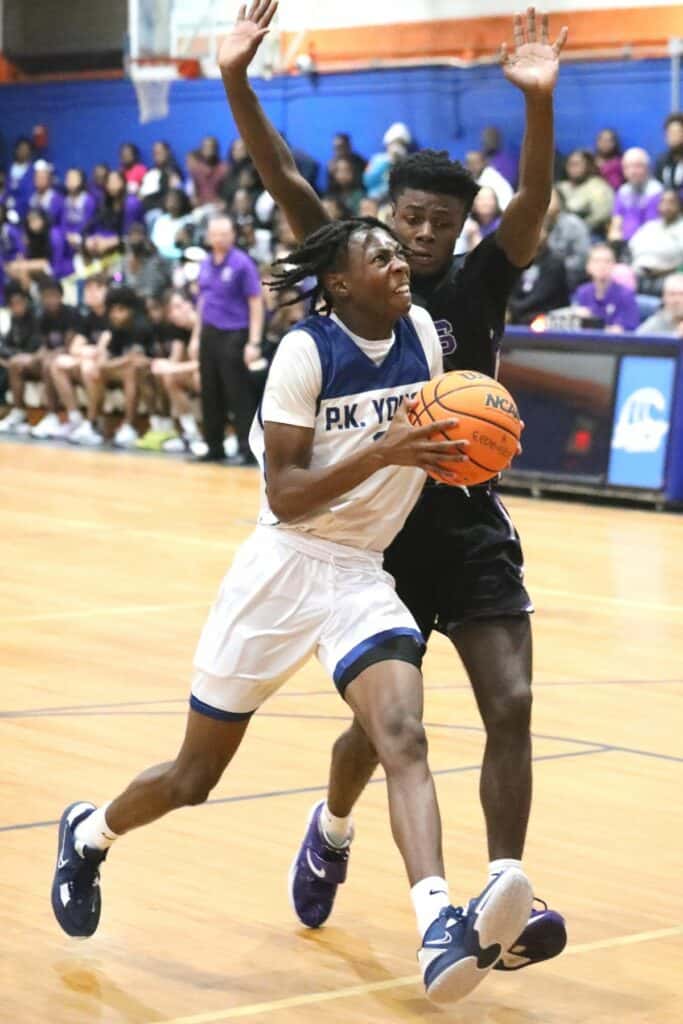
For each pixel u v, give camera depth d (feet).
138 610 34.53
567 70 67.87
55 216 79.77
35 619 33.40
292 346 14.14
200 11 77.20
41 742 23.54
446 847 18.98
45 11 93.35
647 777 22.45
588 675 29.14
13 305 76.33
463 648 15.38
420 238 15.81
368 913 16.88
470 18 72.69
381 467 13.42
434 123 72.02
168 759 22.71
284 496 13.84
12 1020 13.76
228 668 14.42
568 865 18.48
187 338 67.21
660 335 51.57
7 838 18.89
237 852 18.69
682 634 33.01
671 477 51.37
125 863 18.19
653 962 15.53
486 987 14.84
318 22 77.36
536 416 54.08
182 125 79.61
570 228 58.70
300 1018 13.97
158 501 52.16
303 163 71.20
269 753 23.16
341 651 14.02
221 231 60.49
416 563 15.79
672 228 58.08
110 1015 13.93
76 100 83.87
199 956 15.51
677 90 64.54
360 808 20.58
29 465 62.39
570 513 50.96
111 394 72.43
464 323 15.97
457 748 23.72
